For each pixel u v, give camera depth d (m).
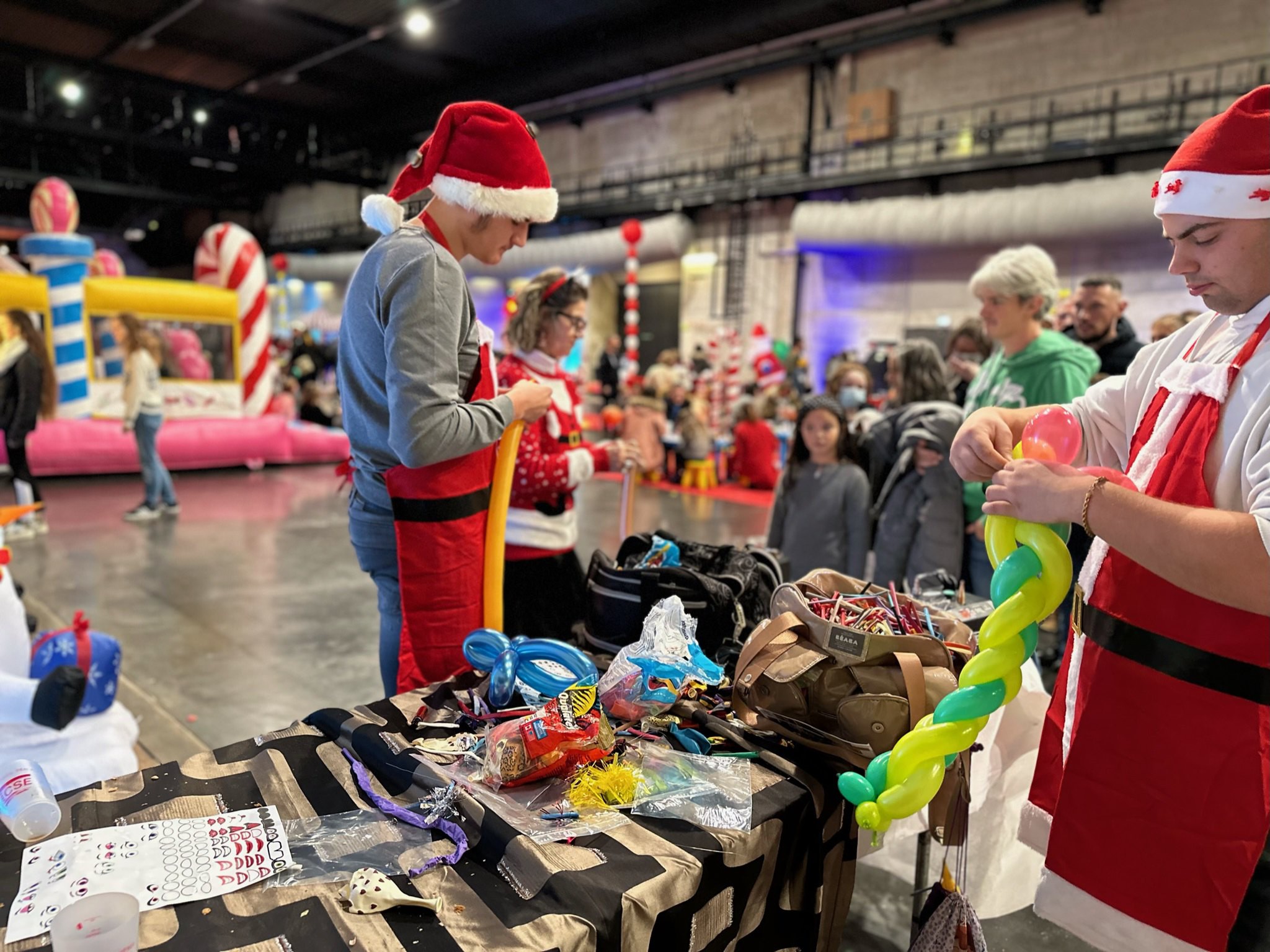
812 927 1.13
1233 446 0.92
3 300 7.00
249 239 8.50
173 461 8.02
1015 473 0.97
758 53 13.25
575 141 16.44
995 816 1.62
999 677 1.02
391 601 1.56
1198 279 0.95
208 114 19.05
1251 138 0.87
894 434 2.79
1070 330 3.95
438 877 0.89
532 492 1.99
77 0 12.41
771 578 1.67
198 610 4.02
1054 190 9.57
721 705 1.32
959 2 10.91
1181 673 0.94
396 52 14.81
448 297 1.34
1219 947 0.94
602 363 13.33
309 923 0.81
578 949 0.78
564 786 1.06
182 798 1.02
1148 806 0.98
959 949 1.24
